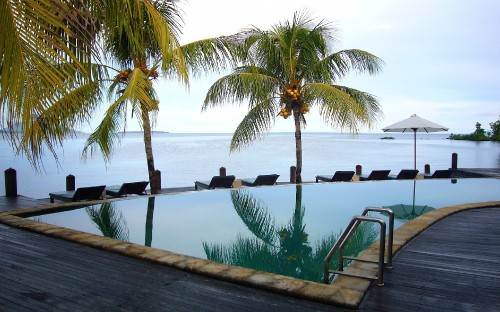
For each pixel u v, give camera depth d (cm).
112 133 819
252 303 283
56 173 1812
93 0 311
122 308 278
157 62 873
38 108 234
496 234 464
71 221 664
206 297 294
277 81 1034
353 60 1040
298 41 1031
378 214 716
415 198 895
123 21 376
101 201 787
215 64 898
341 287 298
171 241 557
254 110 1065
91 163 2370
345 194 945
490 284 310
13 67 221
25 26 220
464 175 1298
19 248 423
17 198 851
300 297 289
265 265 445
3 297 298
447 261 365
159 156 3020
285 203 845
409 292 295
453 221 536
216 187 1027
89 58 285
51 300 292
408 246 416
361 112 889
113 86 880
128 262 375
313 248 518
